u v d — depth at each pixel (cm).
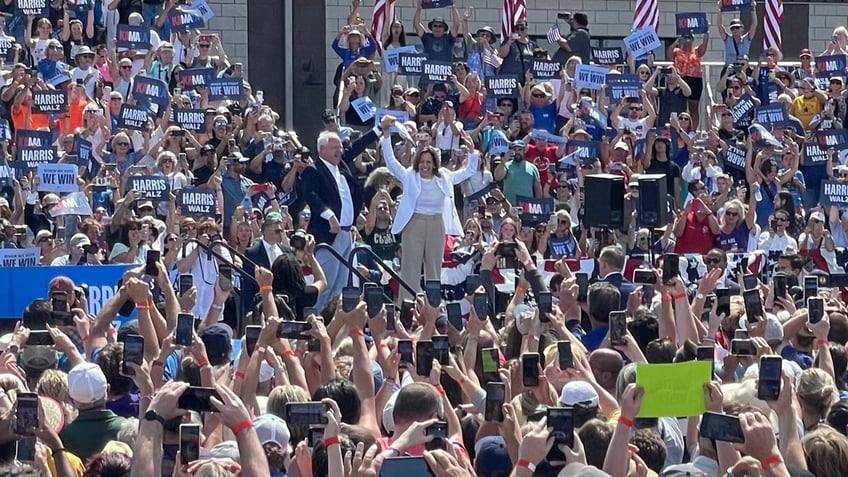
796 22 2756
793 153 2033
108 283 1284
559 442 584
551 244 1684
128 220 1477
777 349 947
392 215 1664
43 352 810
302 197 1523
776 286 1093
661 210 1424
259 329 801
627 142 2041
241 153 1817
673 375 623
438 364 759
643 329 940
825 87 2338
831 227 1883
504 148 1970
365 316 785
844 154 2161
